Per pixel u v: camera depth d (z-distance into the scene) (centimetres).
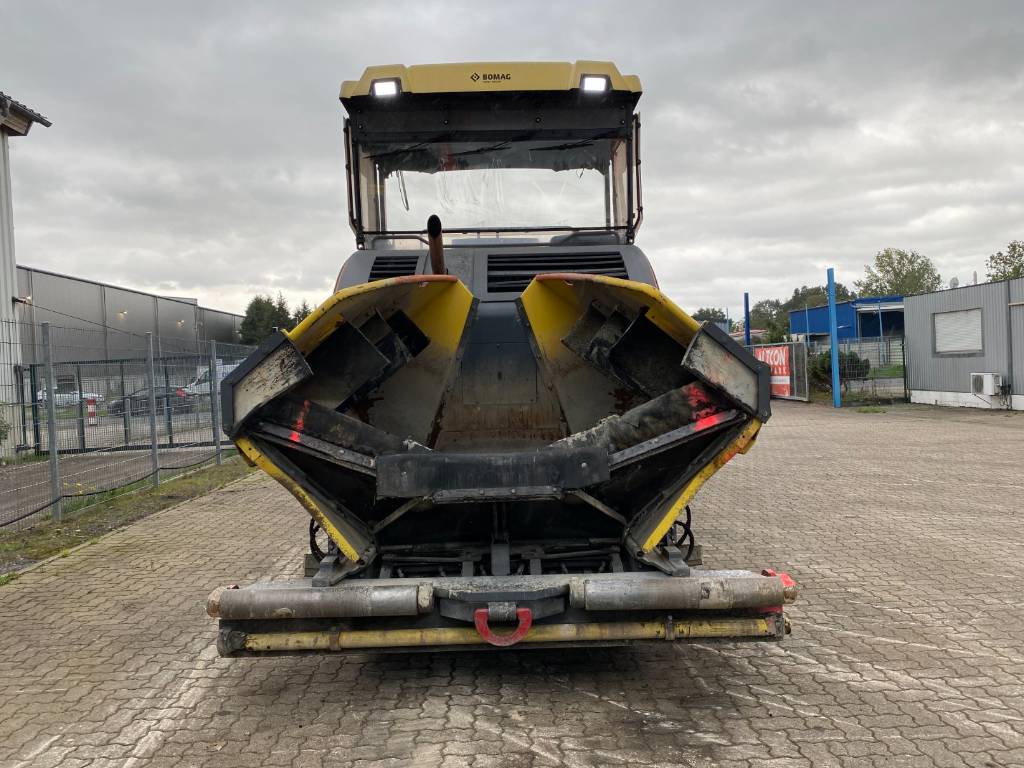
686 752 349
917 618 525
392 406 477
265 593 376
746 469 1243
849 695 407
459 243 584
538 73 566
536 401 502
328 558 422
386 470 380
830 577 625
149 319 3666
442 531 453
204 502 1063
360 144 581
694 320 375
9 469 947
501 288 530
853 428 1825
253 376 369
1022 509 892
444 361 479
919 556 687
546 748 355
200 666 468
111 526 903
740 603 372
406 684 436
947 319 2317
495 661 469
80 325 2844
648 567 423
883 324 3734
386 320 445
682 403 396
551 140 584
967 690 411
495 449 502
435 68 565
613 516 437
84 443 1220
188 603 595
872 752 346
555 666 458
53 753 361
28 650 498
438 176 587
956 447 1443
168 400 1414
